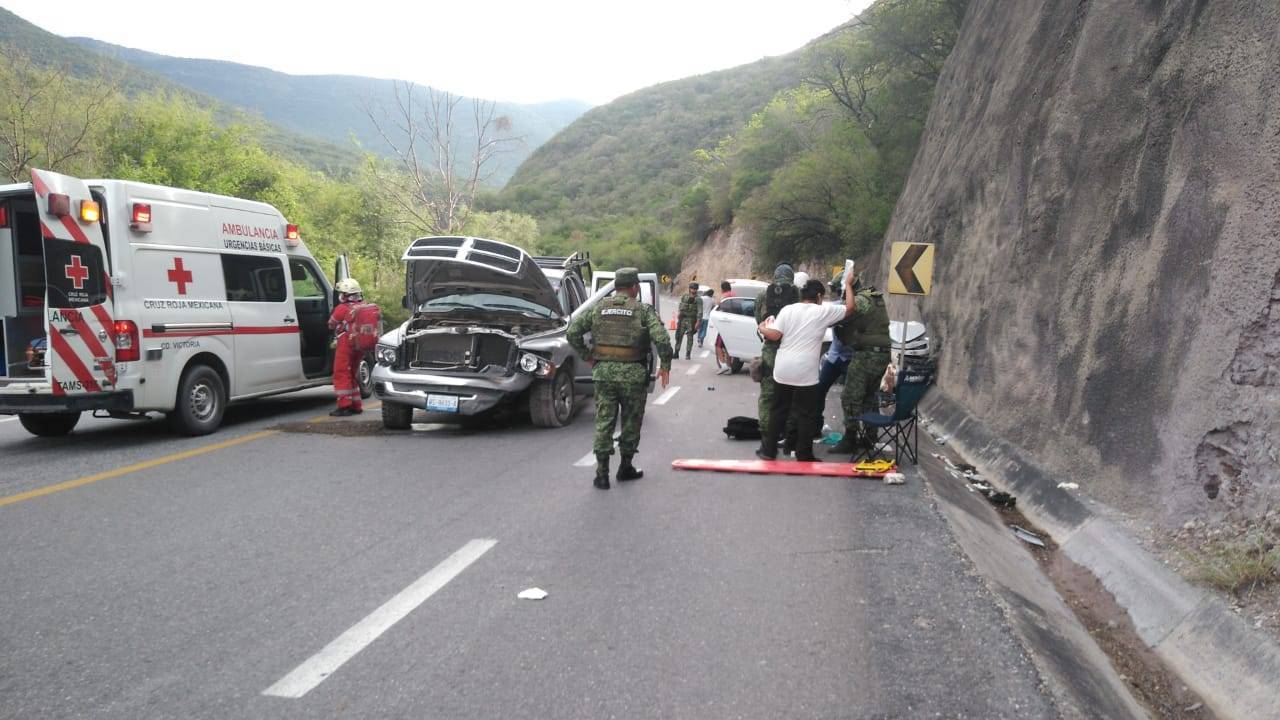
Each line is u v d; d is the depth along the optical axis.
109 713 3.24
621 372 7.05
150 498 6.59
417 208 27.88
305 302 11.81
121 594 4.51
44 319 8.63
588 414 11.40
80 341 8.17
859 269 29.39
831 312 7.89
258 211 10.73
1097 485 6.27
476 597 4.49
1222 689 3.78
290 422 10.60
